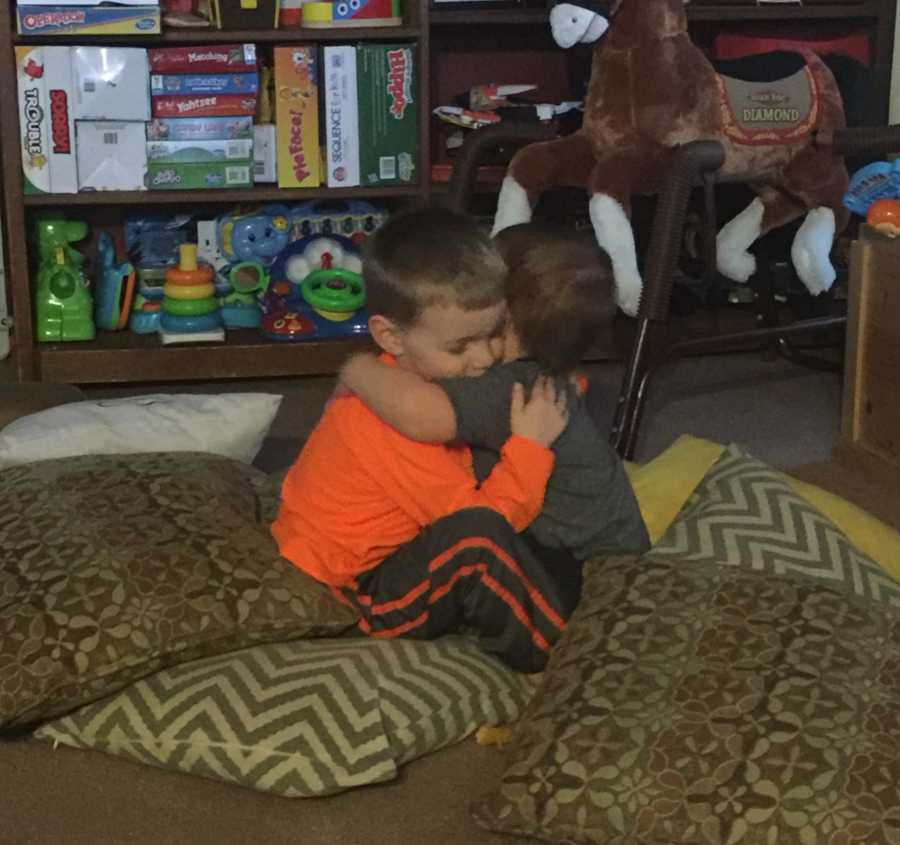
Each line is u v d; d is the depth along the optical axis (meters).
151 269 3.02
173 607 1.31
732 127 2.58
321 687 1.27
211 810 1.21
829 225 2.67
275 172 2.95
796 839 1.08
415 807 1.22
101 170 2.86
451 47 3.27
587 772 1.13
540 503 1.37
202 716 1.25
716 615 1.27
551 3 2.77
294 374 2.92
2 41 2.73
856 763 1.12
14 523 1.42
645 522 1.67
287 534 1.43
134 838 1.17
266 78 2.95
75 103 2.80
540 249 1.39
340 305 2.94
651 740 1.14
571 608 1.38
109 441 1.71
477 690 1.32
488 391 1.34
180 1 2.89
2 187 3.04
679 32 2.57
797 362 2.92
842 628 1.26
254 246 3.03
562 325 1.37
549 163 2.63
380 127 2.91
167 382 2.94
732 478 1.51
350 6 2.88
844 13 3.10
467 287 1.30
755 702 1.17
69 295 2.93
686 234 3.09
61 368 2.86
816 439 2.52
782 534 1.43
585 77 3.16
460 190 2.77
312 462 1.43
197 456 1.63
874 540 1.64
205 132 2.88
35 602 1.30
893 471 2.18
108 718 1.27
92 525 1.40
